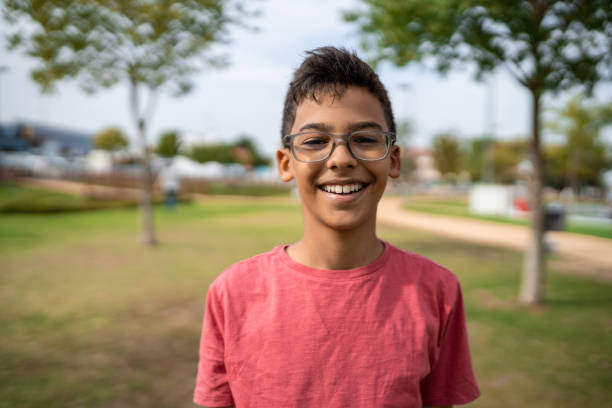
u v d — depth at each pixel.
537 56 4.27
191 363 3.39
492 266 7.41
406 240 10.31
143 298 5.11
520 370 3.32
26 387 2.97
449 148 50.44
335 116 0.92
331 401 0.90
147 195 9.07
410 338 0.95
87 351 3.59
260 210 18.00
